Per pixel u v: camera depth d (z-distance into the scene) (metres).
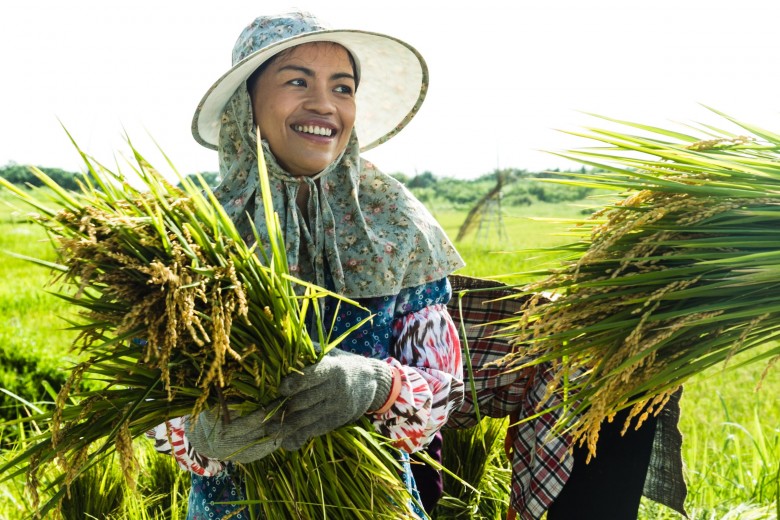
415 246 2.26
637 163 2.06
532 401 2.76
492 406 2.92
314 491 2.01
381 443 1.98
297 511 1.96
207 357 1.83
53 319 10.42
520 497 2.74
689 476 4.08
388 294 2.17
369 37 2.45
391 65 2.63
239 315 1.83
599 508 2.66
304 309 1.88
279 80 2.21
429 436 2.13
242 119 2.25
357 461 2.00
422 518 2.29
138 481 3.67
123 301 1.79
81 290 1.69
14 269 15.95
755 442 4.29
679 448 2.76
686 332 1.90
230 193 2.25
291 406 1.90
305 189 2.26
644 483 2.82
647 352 1.81
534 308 2.03
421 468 2.64
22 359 6.35
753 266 1.81
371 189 2.34
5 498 3.43
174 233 1.79
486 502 3.65
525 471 2.74
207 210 1.88
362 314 2.21
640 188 2.00
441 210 41.44
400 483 2.01
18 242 18.30
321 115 2.21
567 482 2.72
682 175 2.00
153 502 3.46
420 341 2.23
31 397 6.05
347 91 2.29
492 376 2.87
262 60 2.19
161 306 1.73
